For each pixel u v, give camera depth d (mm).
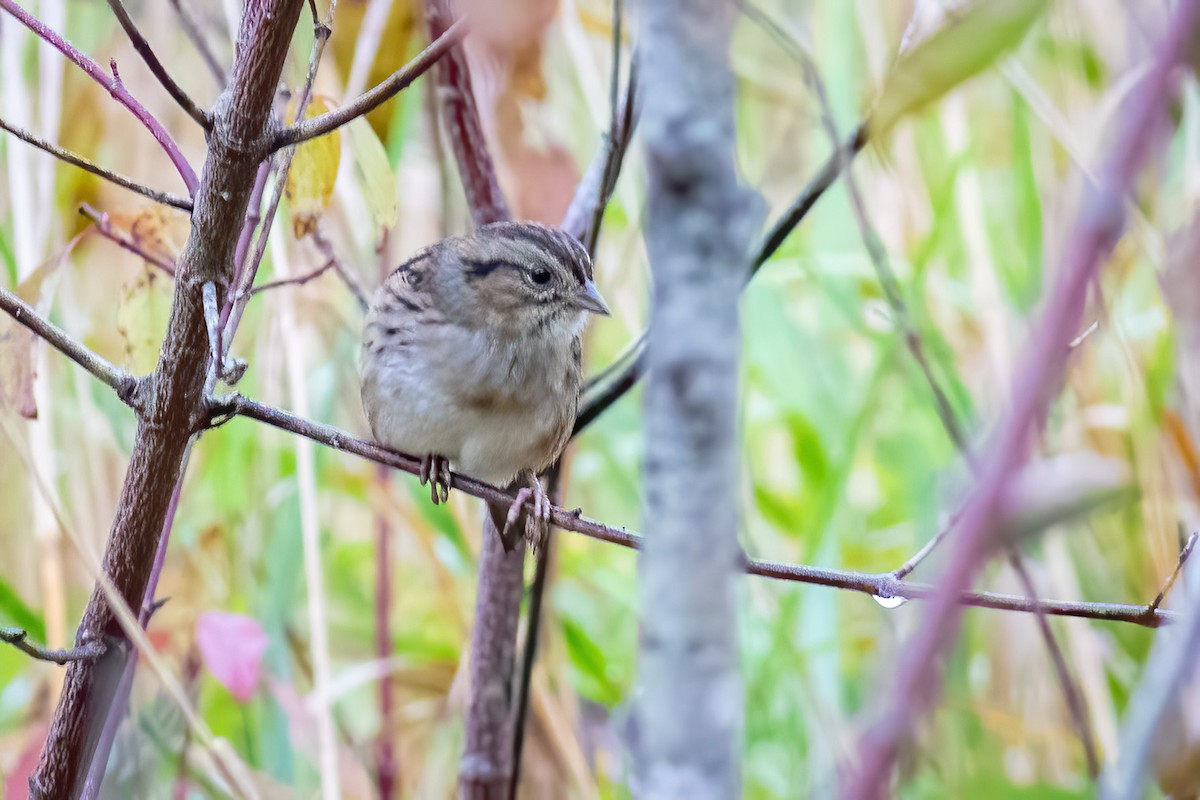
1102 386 4328
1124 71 4297
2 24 4289
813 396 4371
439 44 4168
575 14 4316
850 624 4352
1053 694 4297
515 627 4270
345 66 4281
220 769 4250
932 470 4340
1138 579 4301
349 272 4289
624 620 4375
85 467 4305
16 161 4273
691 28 2619
